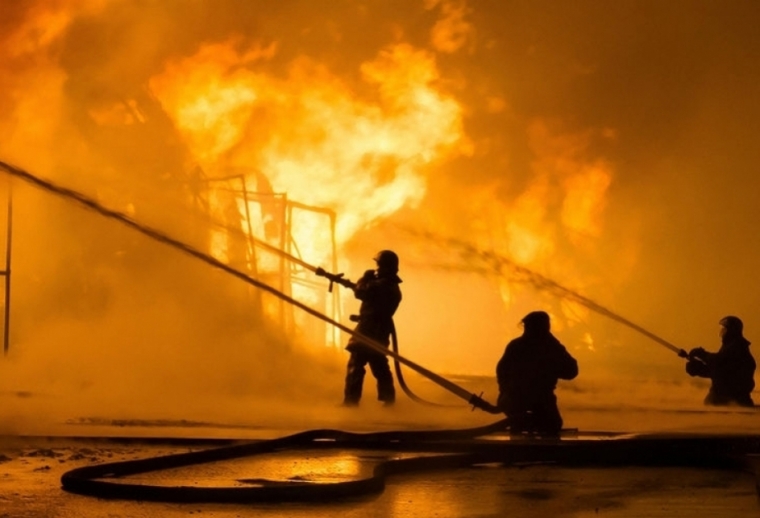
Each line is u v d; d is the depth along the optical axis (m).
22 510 16.64
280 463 22.23
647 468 22.86
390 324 35.50
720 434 26.52
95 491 17.95
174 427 28.14
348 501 17.97
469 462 22.95
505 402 27.56
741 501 18.27
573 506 17.62
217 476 20.39
